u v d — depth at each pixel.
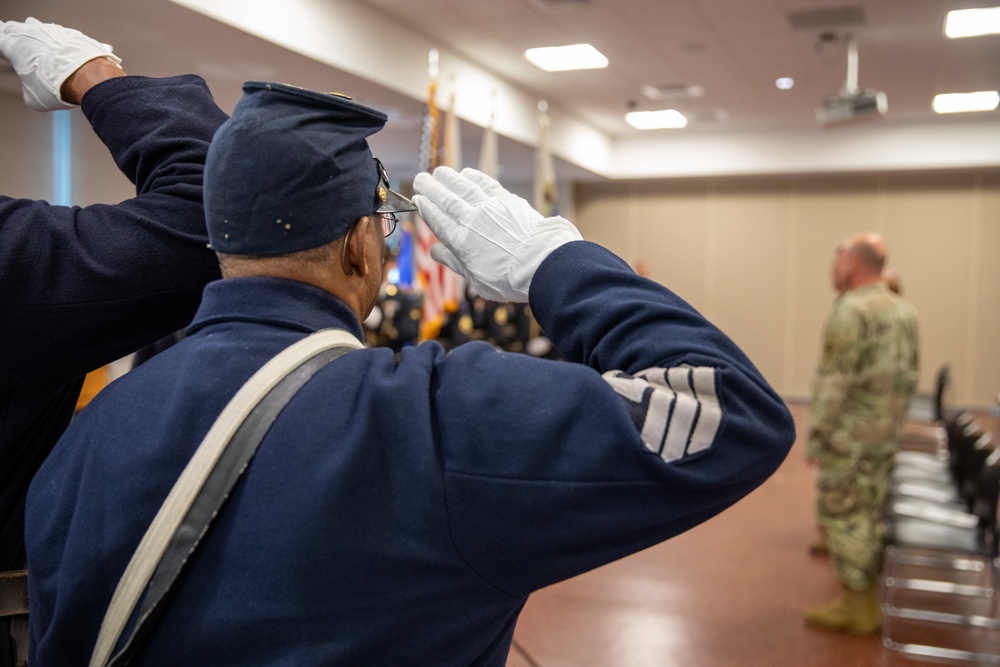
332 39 6.21
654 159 12.20
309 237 0.75
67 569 0.71
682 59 8.02
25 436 0.97
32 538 0.77
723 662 3.50
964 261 11.73
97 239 0.89
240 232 0.75
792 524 5.72
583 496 0.68
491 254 0.83
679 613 4.06
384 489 0.69
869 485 3.78
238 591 0.67
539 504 0.68
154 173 0.96
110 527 0.70
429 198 0.87
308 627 0.67
